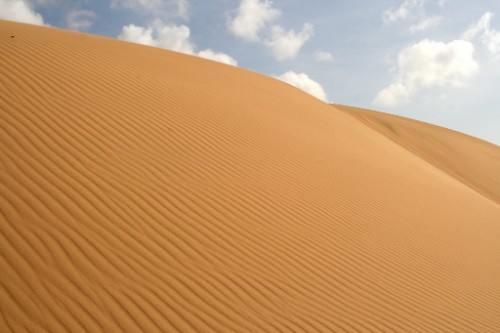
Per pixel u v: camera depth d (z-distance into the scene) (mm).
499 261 10344
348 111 42062
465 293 8148
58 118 8109
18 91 8445
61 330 4445
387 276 7766
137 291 5234
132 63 13016
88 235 5762
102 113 9023
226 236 6973
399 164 16297
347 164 12883
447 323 6898
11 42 10742
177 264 5918
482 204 15812
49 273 5016
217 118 11625
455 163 36156
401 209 11250
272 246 7234
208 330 5043
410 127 40594
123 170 7453
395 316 6609
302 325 5645
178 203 7258
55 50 11344
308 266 7086
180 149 9086
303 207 9078
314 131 15055
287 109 16531
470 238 11188
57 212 5914
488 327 7141
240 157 10047
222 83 15766
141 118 9586
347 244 8352
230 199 8109
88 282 5098
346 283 7047
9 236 5289
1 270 4855
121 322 4762
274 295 6055
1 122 7281
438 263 9070
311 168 11320
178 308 5211
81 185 6613
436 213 12125
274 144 11750
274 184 9508
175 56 17844
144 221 6469
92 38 15344
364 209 10305
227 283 5938
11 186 6035
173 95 11781
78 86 9734
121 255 5672
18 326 4332
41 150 7027
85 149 7547
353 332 5844
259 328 5336
